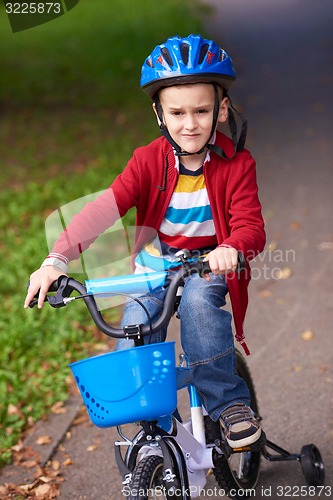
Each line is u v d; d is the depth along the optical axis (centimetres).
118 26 2377
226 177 390
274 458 455
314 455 460
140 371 318
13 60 2134
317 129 1363
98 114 1603
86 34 2353
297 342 662
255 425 384
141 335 338
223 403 388
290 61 1867
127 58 2027
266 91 1645
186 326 376
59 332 717
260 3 2595
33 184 1184
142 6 2619
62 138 1460
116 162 1266
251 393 462
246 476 454
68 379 645
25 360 675
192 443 388
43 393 622
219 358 377
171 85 364
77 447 545
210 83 366
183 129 369
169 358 325
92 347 699
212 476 482
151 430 350
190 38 366
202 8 2531
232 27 2284
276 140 1330
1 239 998
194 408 403
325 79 1681
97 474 507
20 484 503
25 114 1664
